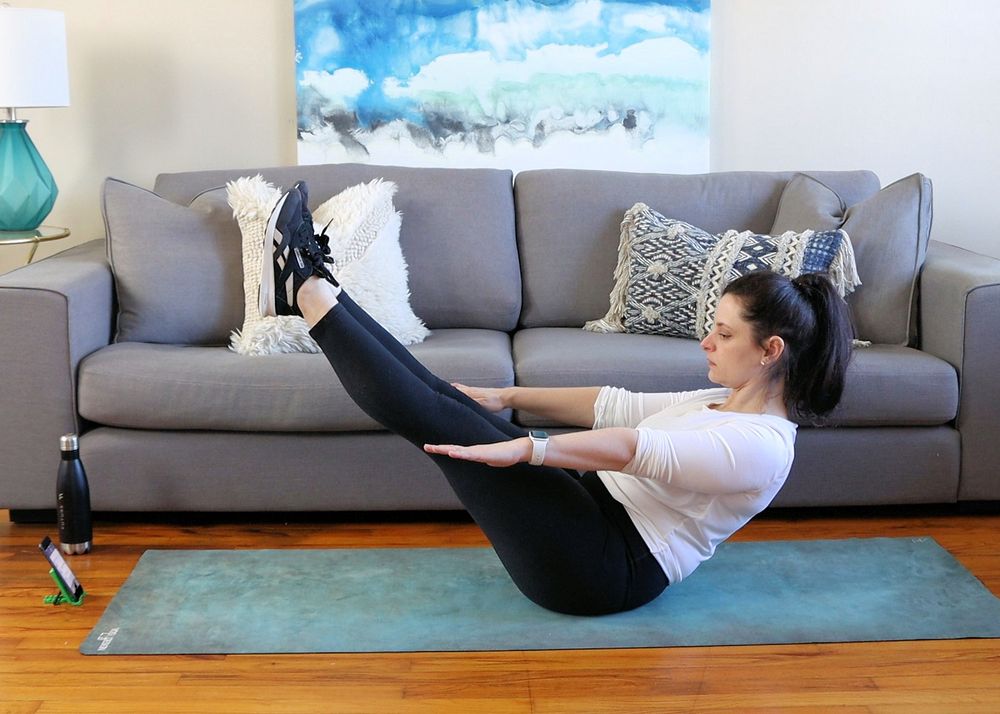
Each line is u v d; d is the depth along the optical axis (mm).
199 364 2828
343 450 2836
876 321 3123
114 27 3752
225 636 2275
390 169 3439
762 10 3775
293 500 2857
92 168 3852
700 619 2348
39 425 2818
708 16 3732
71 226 3883
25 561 2680
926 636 2279
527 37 3723
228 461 2832
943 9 3771
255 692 2070
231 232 3219
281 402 2771
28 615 2393
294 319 2984
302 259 2176
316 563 2641
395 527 2896
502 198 3439
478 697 2049
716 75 3816
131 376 2787
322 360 2857
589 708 2010
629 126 3787
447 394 2340
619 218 3402
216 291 3164
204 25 3762
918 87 3828
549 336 3182
